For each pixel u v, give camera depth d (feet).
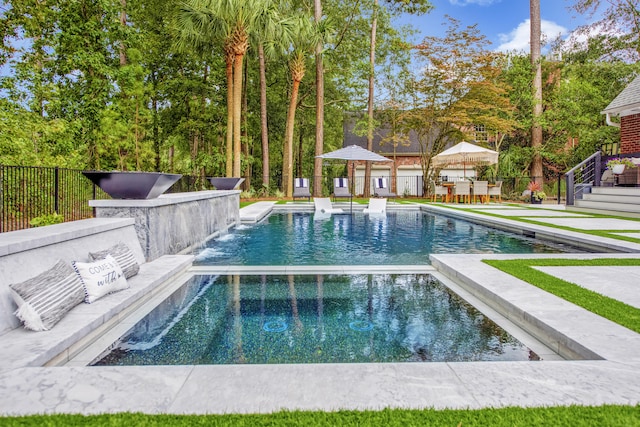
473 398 5.25
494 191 48.70
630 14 48.75
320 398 5.24
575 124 50.55
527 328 8.54
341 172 87.30
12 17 32.19
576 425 4.60
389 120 67.10
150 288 10.89
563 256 15.07
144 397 5.26
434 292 11.65
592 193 36.29
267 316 9.66
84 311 8.48
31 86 32.22
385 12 62.85
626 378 5.78
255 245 21.09
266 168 59.52
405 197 67.21
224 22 42.83
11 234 9.04
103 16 41.47
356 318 9.50
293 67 54.08
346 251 19.11
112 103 42.39
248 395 5.32
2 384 5.55
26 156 26.71
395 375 5.95
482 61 54.29
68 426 4.56
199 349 7.73
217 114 62.69
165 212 16.10
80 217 25.32
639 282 11.01
